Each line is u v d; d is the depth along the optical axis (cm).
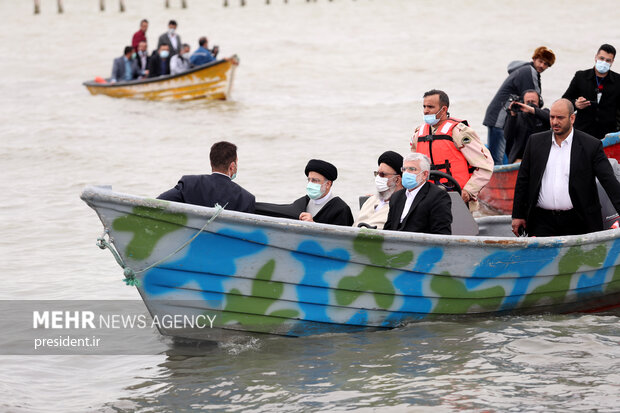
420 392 1299
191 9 13038
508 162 2677
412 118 4641
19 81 6569
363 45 8050
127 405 1298
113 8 13412
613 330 1585
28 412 1274
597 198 1703
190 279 1457
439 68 6581
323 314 1546
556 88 5388
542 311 1702
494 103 2745
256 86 6078
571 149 1691
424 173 1612
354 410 1245
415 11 11394
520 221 1766
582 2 11412
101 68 7281
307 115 4816
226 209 1526
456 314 1631
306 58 7294
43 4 14238
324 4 13038
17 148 3912
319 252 1474
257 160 3609
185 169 3469
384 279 1537
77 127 4519
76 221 2606
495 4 11688
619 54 7062
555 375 1351
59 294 1900
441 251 1530
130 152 3838
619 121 2389
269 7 13025
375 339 1548
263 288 1491
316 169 1669
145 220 1394
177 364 1466
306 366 1423
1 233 2467
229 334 1520
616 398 1257
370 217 1756
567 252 1620
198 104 5353
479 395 1280
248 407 1273
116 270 2097
